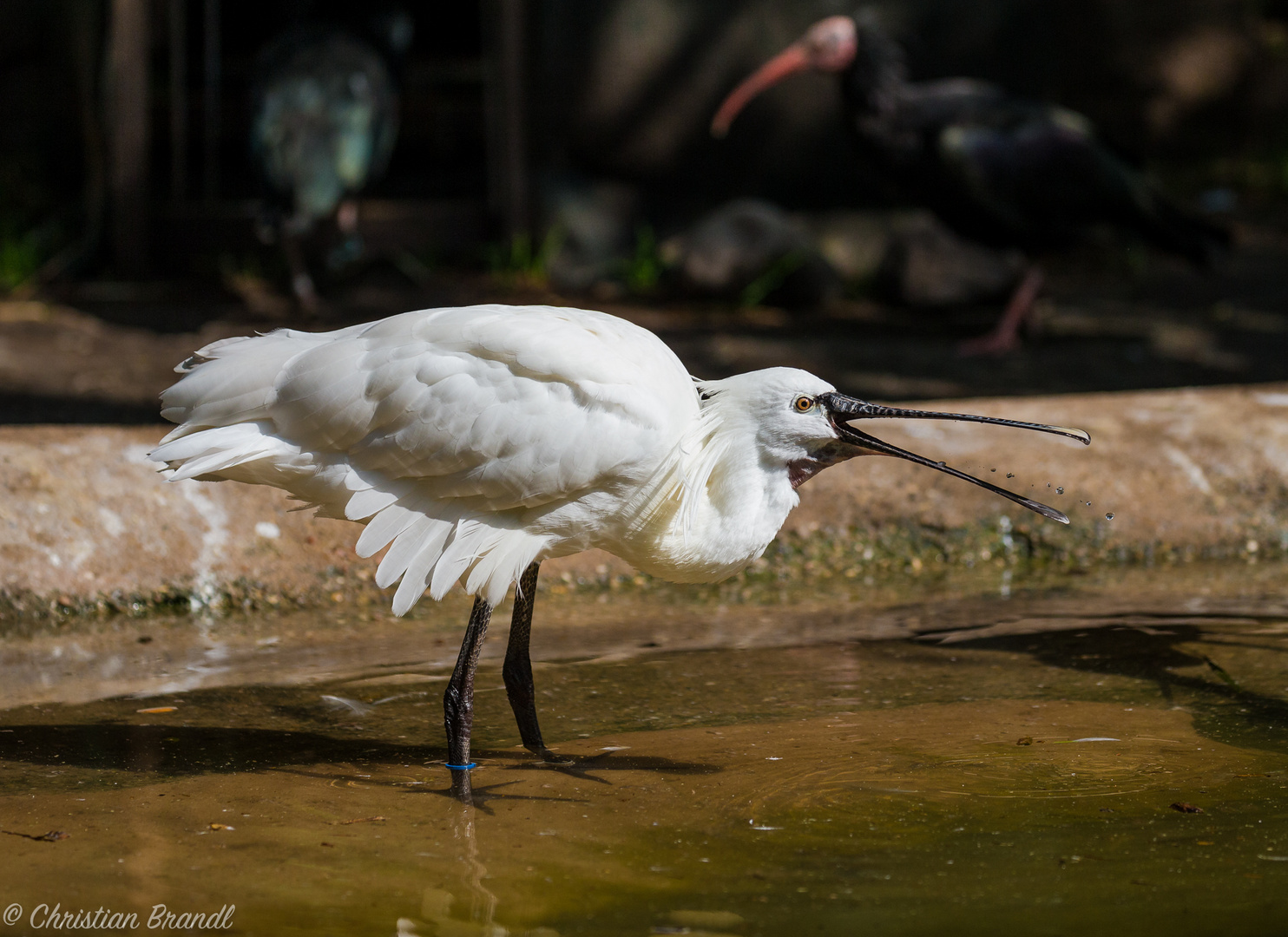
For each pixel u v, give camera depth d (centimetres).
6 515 531
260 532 556
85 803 352
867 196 1320
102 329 1002
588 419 367
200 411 377
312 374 368
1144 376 959
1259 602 538
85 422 758
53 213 1256
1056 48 1351
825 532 596
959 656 480
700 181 1298
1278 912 289
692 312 1155
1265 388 705
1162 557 602
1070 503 607
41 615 516
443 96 1401
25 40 1260
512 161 1225
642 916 289
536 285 1216
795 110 1293
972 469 617
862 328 1116
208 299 1116
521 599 397
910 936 279
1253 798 354
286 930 283
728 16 1270
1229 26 1459
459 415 364
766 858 319
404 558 374
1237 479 625
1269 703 430
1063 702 433
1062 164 1028
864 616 529
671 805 352
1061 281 1274
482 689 449
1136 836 330
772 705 432
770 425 380
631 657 481
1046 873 310
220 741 400
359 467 376
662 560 388
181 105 1202
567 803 354
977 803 352
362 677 460
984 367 978
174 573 537
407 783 368
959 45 1312
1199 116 1477
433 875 309
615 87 1262
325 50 1030
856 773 374
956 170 1030
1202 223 1076
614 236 1270
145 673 462
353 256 1070
